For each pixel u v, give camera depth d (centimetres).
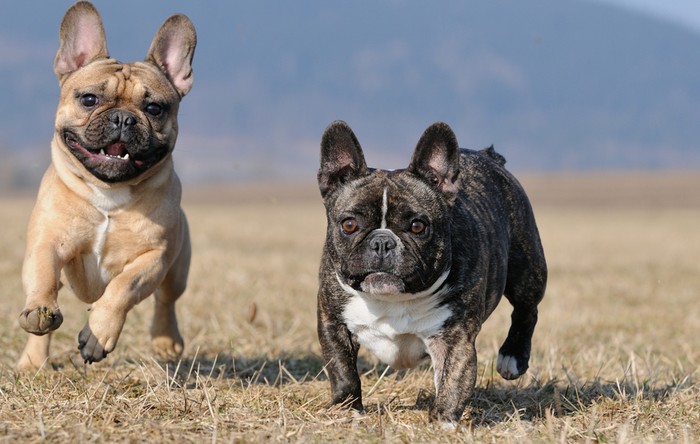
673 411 891
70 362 1109
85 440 731
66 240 932
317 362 1160
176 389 909
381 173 845
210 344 1270
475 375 832
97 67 977
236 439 750
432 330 832
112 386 946
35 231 930
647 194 10106
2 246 2573
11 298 1620
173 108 993
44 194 945
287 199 10275
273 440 747
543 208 8444
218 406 851
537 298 994
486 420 880
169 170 977
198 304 1582
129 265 942
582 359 1174
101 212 936
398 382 1027
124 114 919
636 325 1560
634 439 770
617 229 4772
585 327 1513
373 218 809
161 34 1055
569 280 2234
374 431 800
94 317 867
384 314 830
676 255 3092
